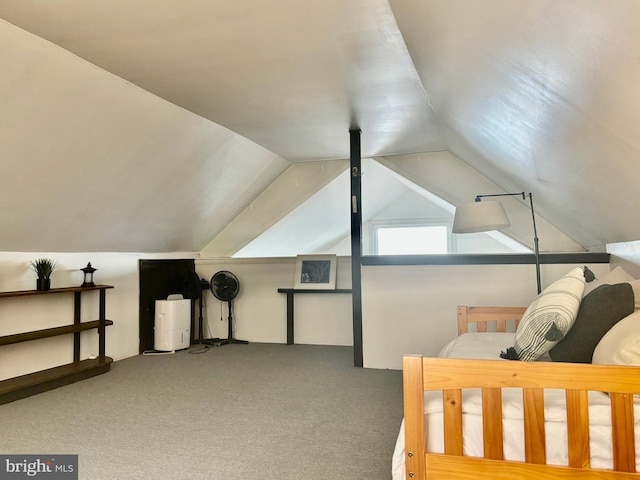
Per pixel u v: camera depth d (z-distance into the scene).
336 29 2.01
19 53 2.02
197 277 5.01
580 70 1.31
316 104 3.09
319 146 4.37
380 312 3.81
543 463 1.33
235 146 4.04
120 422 2.62
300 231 6.26
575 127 1.72
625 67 1.14
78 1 1.71
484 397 1.37
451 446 1.38
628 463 1.28
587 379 1.31
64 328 3.60
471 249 7.11
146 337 4.68
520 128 2.20
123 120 2.83
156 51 2.18
